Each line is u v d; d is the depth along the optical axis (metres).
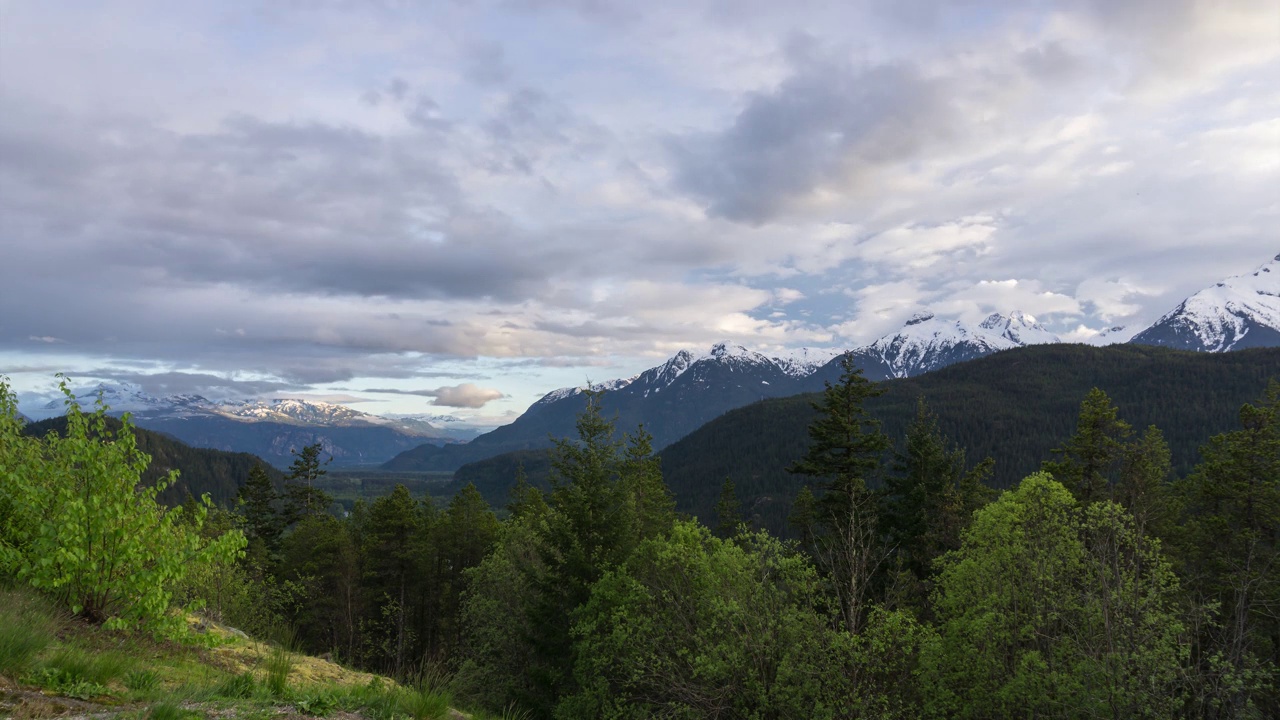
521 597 31.14
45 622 7.95
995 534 22.00
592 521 26.94
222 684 7.68
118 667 7.24
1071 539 20.19
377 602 49.28
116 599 9.62
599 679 22.61
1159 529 32.53
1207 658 17.50
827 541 25.59
